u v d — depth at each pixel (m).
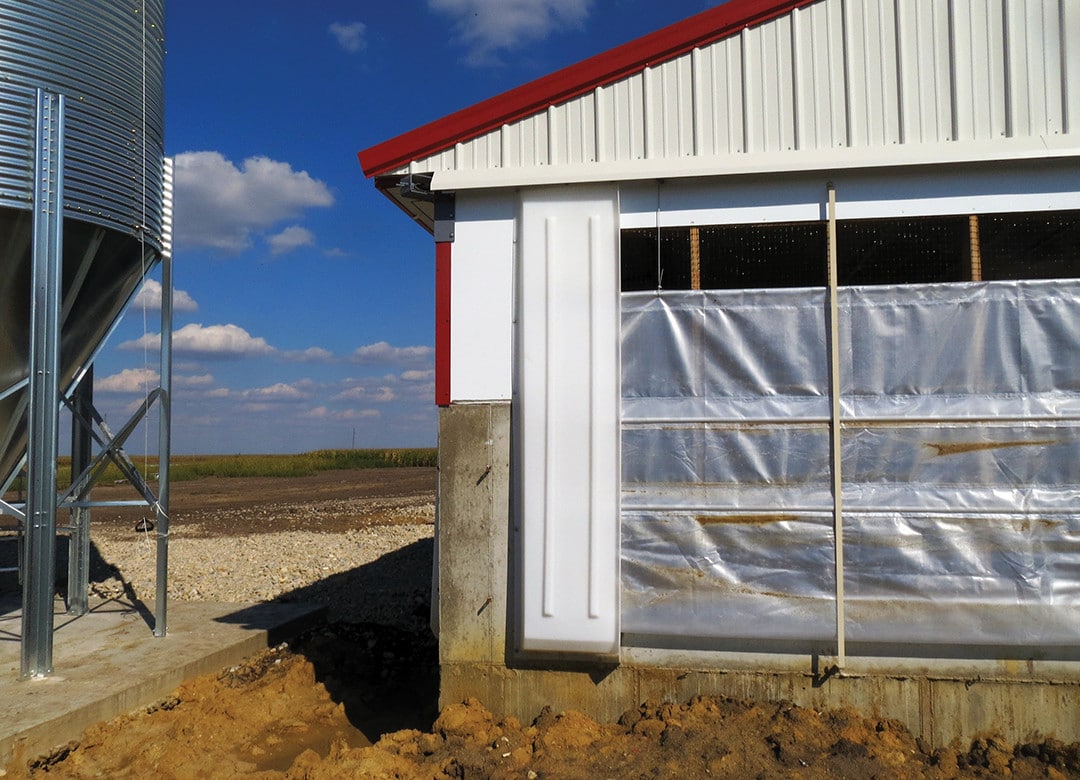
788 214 5.14
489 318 5.38
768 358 5.12
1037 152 4.84
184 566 11.61
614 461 5.14
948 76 5.04
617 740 4.87
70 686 5.82
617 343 5.18
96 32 6.31
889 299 5.04
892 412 5.00
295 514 18.72
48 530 6.08
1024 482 4.89
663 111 5.24
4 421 6.52
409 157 5.49
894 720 4.93
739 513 5.08
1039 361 4.93
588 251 5.25
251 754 5.40
